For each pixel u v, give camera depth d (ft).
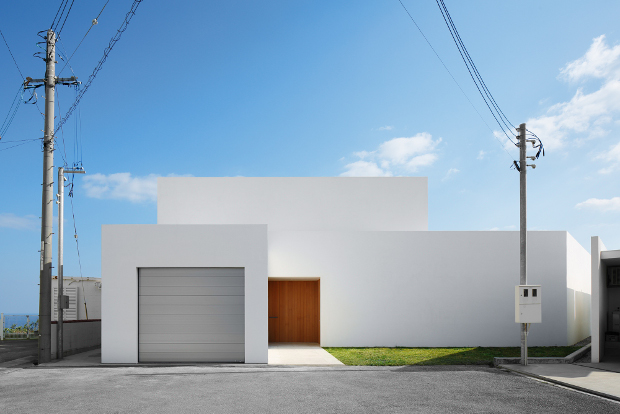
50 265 36.01
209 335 33.71
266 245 34.22
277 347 42.73
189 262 33.96
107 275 33.83
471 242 44.47
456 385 25.30
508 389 24.38
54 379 27.12
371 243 44.21
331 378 27.35
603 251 34.32
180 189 51.83
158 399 21.88
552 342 43.60
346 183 52.60
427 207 52.70
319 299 44.14
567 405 21.11
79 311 66.13
